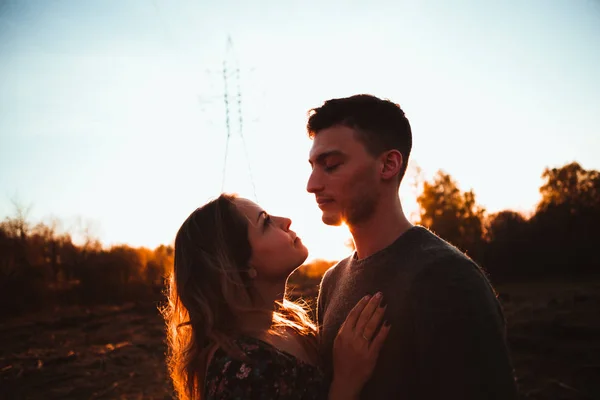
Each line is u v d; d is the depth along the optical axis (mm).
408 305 1632
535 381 8617
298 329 2025
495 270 35281
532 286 27203
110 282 28844
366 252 1897
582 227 34875
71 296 27844
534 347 10750
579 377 8539
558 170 39594
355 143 1824
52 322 20297
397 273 1720
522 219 37281
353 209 1828
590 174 38000
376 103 1859
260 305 2061
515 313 15984
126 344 14492
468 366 1470
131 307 25125
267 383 1610
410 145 1943
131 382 9875
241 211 2078
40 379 10289
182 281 2002
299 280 22312
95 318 21422
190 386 1935
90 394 9125
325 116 1896
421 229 1798
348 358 1688
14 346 14859
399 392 1620
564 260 33781
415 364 1615
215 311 1927
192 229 2059
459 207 37969
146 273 30562
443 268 1588
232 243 2012
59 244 30547
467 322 1502
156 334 16391
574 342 10688
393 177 1857
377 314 1688
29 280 26547
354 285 1886
